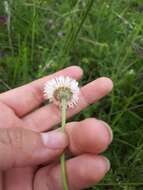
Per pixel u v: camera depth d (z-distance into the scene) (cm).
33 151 10
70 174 10
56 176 11
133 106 15
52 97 11
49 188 11
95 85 12
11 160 10
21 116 12
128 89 15
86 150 10
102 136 10
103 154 14
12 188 11
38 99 13
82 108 12
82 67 16
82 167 10
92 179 10
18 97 12
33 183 11
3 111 12
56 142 10
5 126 12
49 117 12
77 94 11
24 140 10
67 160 11
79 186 11
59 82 11
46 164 11
